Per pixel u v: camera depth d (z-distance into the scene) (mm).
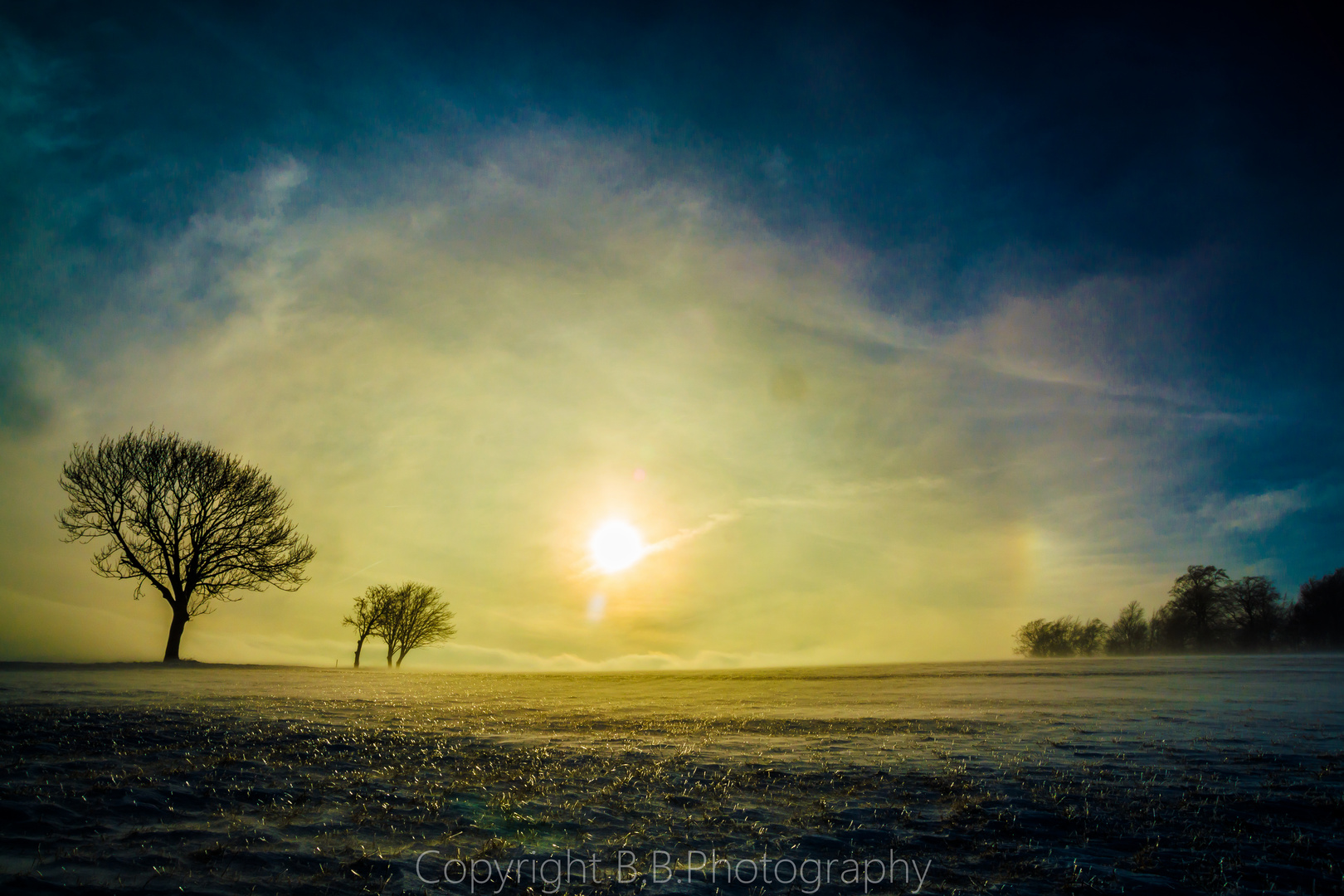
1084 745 11562
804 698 21188
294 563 44250
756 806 8102
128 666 32969
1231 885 5926
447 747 11211
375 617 59281
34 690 17172
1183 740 11961
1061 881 6004
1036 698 20344
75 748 9680
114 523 39844
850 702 19531
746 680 30828
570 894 5645
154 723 11961
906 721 14789
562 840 6941
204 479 41625
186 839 6355
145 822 6801
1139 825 7383
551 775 9484
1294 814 7676
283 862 5949
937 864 6375
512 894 5617
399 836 6883
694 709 17703
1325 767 9594
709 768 9883
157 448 41094
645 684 28078
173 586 40594
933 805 8164
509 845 6734
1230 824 7395
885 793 8617
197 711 13758
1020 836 7070
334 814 7473
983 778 9188
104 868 5551
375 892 5477
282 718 13414
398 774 9281
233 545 41906
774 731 13461
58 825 6480
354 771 9352
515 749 11125
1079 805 8000
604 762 10312
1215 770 9555
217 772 8781
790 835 7117
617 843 6875
